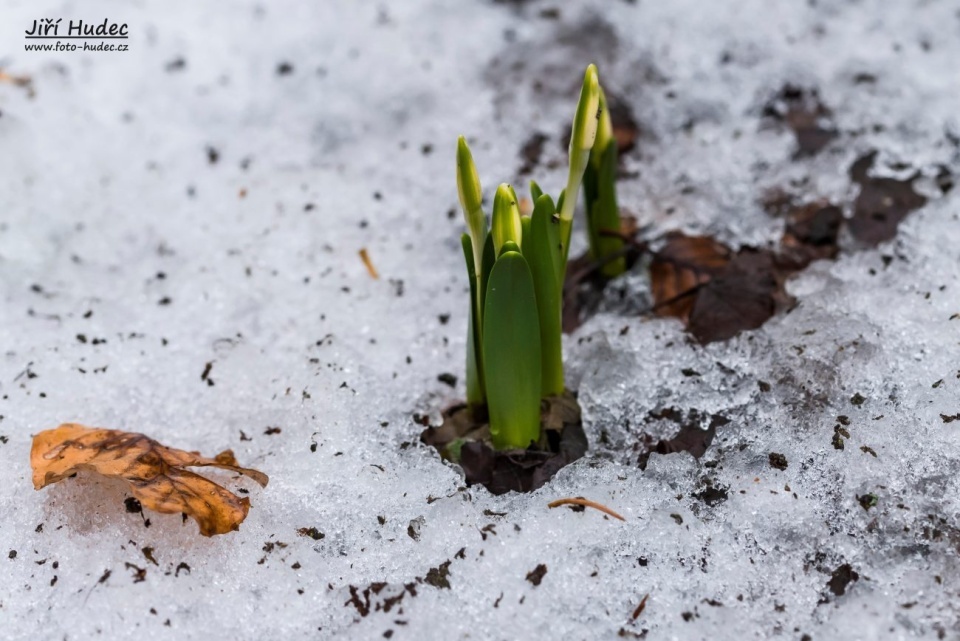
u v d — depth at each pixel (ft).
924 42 3.40
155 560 2.80
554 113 3.38
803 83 3.38
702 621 2.75
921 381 2.89
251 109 3.43
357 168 3.33
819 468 2.84
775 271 3.11
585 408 2.95
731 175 3.26
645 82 3.42
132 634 2.76
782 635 2.74
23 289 3.14
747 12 3.49
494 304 2.76
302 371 2.98
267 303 3.11
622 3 3.54
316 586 2.79
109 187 3.31
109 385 2.99
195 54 3.52
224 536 2.81
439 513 2.83
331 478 2.86
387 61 3.49
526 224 2.79
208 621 2.76
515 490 2.87
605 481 2.85
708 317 3.04
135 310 3.11
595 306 3.12
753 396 2.92
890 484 2.82
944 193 3.18
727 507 2.83
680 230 3.19
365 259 3.14
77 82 3.45
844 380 2.90
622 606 2.76
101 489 2.84
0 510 2.84
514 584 2.77
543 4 3.57
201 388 2.99
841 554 2.79
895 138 3.27
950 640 2.72
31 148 3.34
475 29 3.54
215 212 3.26
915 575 2.76
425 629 2.75
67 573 2.79
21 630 2.76
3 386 2.98
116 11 3.58
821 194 3.22
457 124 3.38
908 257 3.07
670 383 2.96
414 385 3.00
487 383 2.84
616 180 3.29
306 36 3.55
